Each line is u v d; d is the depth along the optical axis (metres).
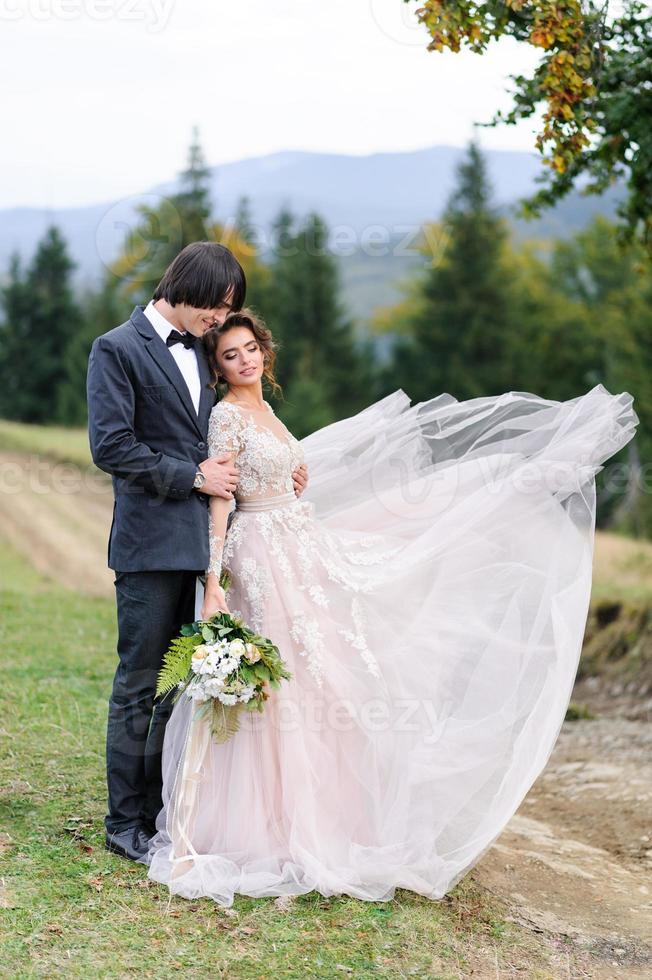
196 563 3.57
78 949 2.97
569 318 36.22
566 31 4.76
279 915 3.27
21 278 35.16
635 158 6.02
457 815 3.60
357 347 38.62
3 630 7.39
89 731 4.96
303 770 3.57
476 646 3.78
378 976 2.99
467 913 3.50
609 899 3.91
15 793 4.10
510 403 4.18
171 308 3.64
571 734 6.82
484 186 38.56
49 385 34.81
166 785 3.72
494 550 3.90
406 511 4.11
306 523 3.88
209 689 3.38
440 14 4.68
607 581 12.87
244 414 3.78
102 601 9.57
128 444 3.47
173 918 3.20
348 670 3.72
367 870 3.50
